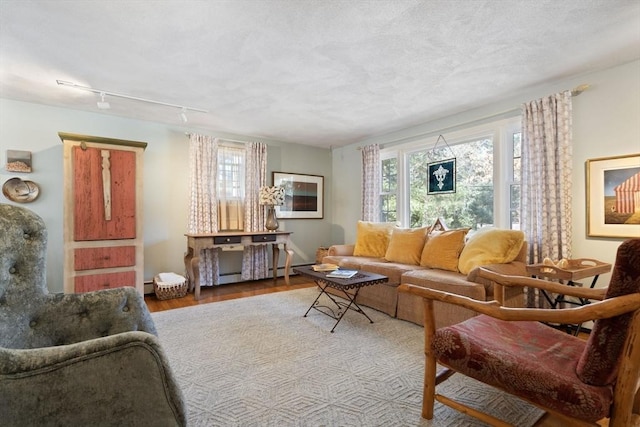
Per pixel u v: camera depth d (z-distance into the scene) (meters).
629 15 1.86
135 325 1.43
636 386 0.98
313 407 1.56
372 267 3.23
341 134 4.68
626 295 0.97
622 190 2.47
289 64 2.47
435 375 1.46
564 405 1.03
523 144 2.98
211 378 1.83
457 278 2.57
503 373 1.19
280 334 2.51
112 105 3.40
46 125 3.40
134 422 0.80
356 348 2.25
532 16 1.87
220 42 2.14
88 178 3.12
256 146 4.74
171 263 4.13
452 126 3.75
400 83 2.83
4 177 3.21
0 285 1.10
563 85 2.80
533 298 2.80
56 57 2.34
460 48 2.24
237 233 4.08
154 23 1.92
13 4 1.72
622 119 2.48
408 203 4.39
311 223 5.44
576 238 2.72
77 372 0.77
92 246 3.14
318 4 1.75
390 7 1.78
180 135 4.21
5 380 0.74
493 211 3.36
